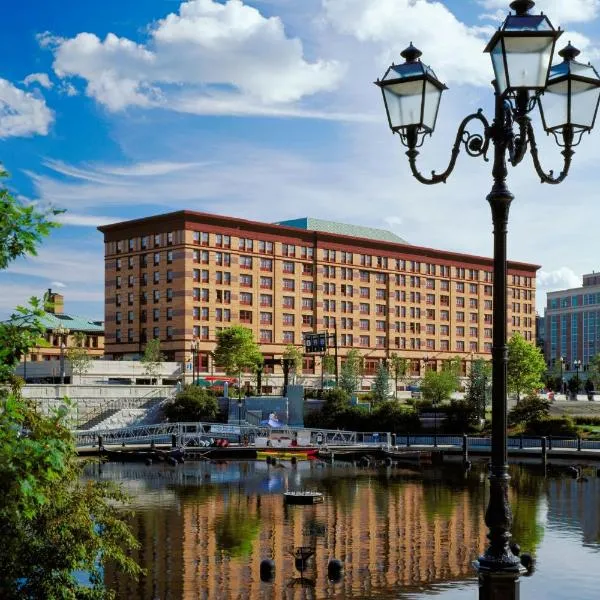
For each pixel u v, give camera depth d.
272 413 97.19
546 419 95.06
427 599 28.11
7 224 12.70
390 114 11.26
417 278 170.12
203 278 136.62
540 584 29.77
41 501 12.52
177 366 130.12
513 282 188.38
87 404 96.62
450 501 51.81
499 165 11.09
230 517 45.03
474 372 106.50
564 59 11.52
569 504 49.81
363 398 121.50
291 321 148.38
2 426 12.63
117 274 144.75
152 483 60.94
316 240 153.00
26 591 16.67
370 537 39.34
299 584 30.22
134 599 28.06
